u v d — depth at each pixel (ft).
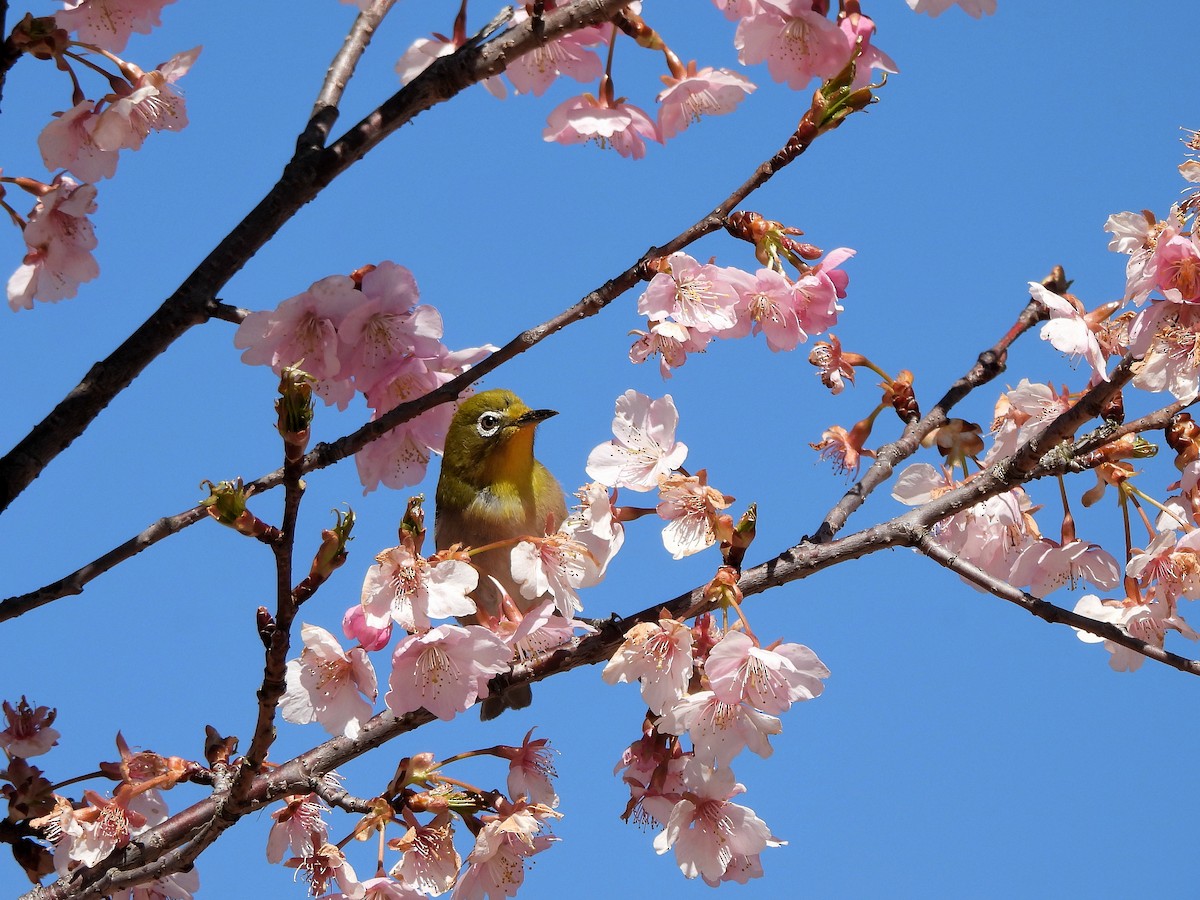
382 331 18.54
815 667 15.23
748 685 15.15
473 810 16.46
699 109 18.86
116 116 17.12
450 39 19.03
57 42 17.08
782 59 18.17
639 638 15.15
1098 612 17.92
